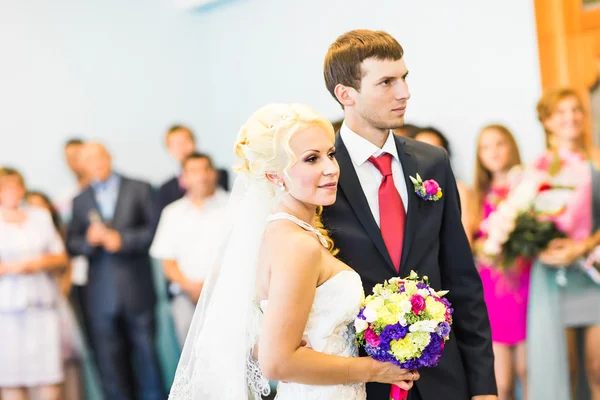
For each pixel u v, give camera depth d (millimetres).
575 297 3416
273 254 1596
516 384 3590
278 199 1784
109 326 4738
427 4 4234
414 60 4332
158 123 5520
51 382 4531
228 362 1790
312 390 1644
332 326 1631
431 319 1599
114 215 4844
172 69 5605
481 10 3988
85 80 5180
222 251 1908
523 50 3807
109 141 5270
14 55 4887
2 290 4445
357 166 1896
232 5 5500
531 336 3514
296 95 5105
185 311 4766
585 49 3564
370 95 1813
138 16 5453
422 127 4066
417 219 1887
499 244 3498
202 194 4867
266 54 5285
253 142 1651
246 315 1779
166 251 4816
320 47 4898
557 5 3648
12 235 4527
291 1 5066
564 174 3453
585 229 3400
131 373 4797
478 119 4023
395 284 1673
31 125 4914
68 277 4777
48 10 5039
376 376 1628
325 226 1829
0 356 4406
